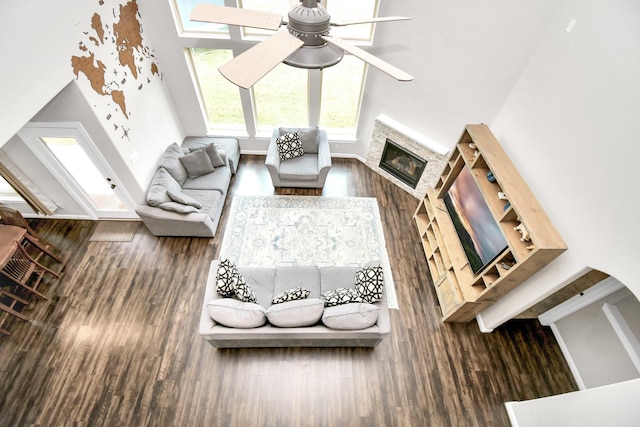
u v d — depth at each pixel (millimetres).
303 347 3883
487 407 3518
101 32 3746
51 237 4805
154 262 4613
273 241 4988
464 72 4199
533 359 3891
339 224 5297
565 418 2811
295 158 5730
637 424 2123
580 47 2836
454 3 3830
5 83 2654
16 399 3363
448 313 4016
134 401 3406
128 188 4609
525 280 3320
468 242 3955
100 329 3906
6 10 2596
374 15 4578
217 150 5527
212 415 3361
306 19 1695
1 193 4746
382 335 3373
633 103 2342
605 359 3393
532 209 3084
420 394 3582
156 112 5109
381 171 6152
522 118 3549
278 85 5625
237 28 4711
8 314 3953
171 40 4852
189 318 4066
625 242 2354
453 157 4477
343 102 5879
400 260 4863
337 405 3475
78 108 3621
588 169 2682
